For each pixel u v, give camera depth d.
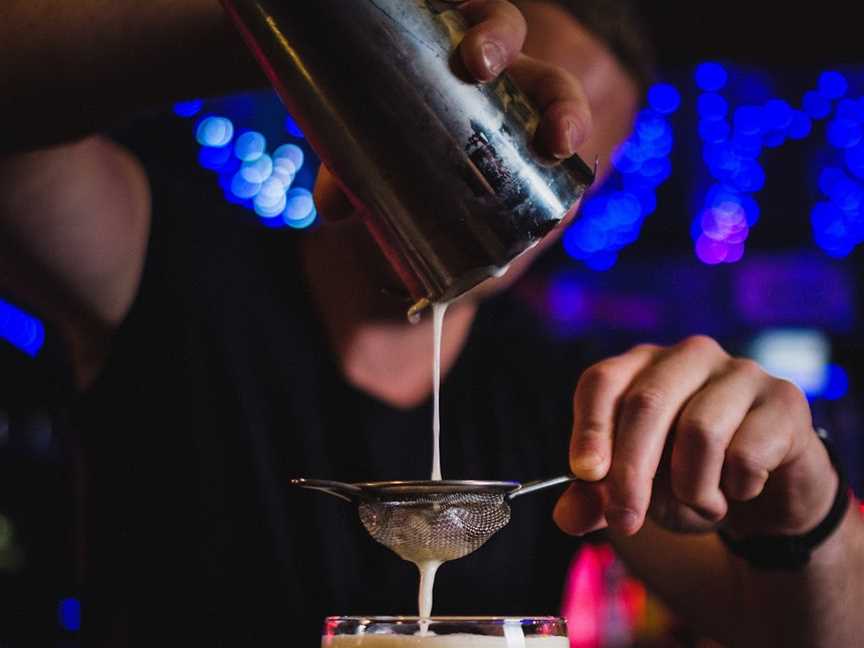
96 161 1.54
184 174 4.50
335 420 1.80
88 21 1.21
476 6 1.02
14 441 4.03
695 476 1.23
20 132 1.30
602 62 1.77
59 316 1.69
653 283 7.22
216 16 1.21
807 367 7.04
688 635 2.22
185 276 1.77
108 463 1.74
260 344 1.80
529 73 1.06
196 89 1.28
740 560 1.58
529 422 1.90
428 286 1.04
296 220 4.60
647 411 1.22
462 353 1.92
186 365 1.75
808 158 6.99
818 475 1.37
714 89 6.25
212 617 1.68
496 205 0.99
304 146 4.61
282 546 1.72
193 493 1.72
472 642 0.98
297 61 0.99
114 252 1.63
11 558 3.90
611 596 2.44
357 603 1.74
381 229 1.03
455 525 1.09
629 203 6.35
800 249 7.14
